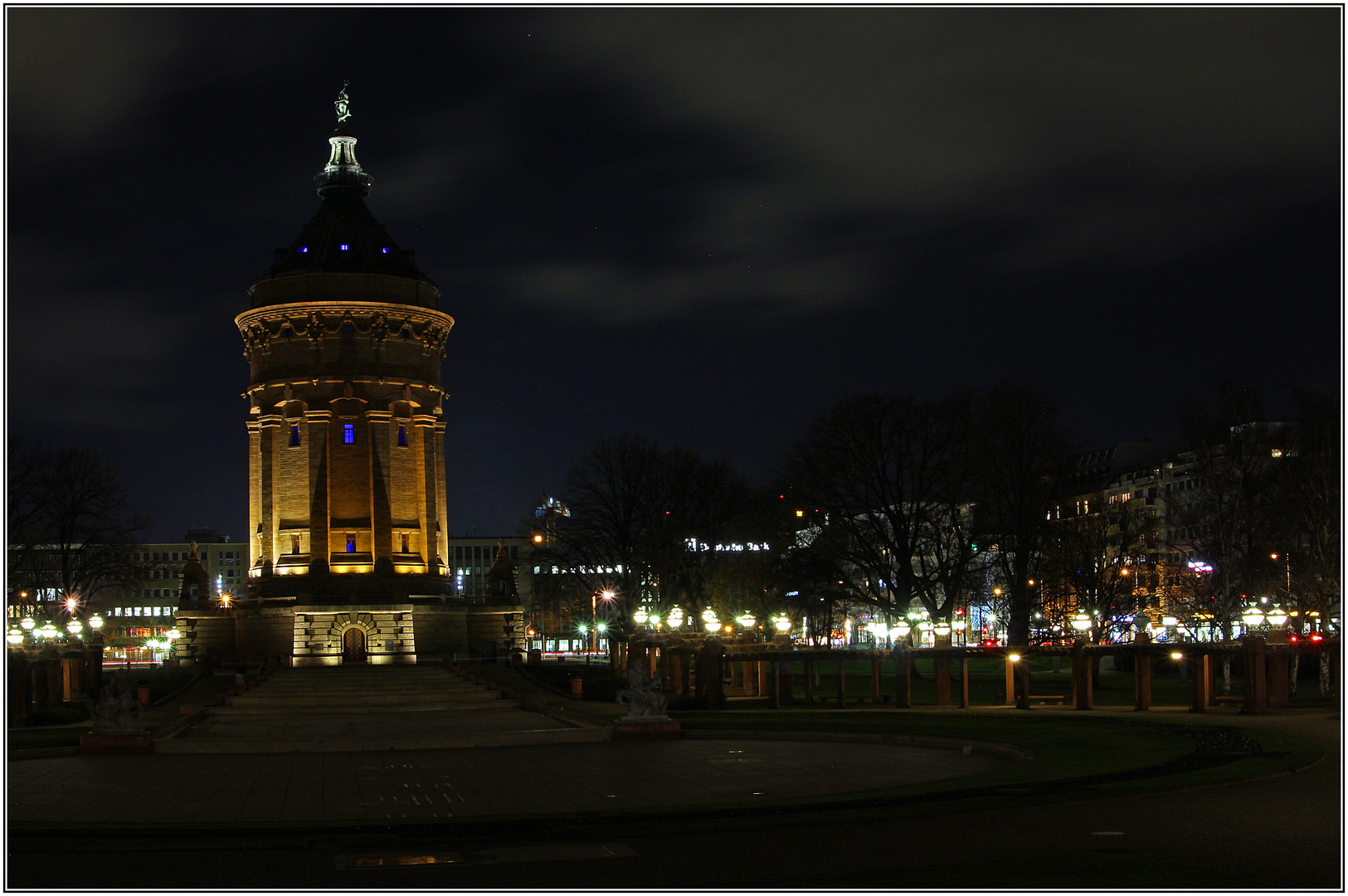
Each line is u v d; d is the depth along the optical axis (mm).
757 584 89625
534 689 84562
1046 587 86375
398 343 110188
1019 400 83250
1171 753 38656
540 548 109812
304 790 37375
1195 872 22438
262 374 109812
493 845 25641
